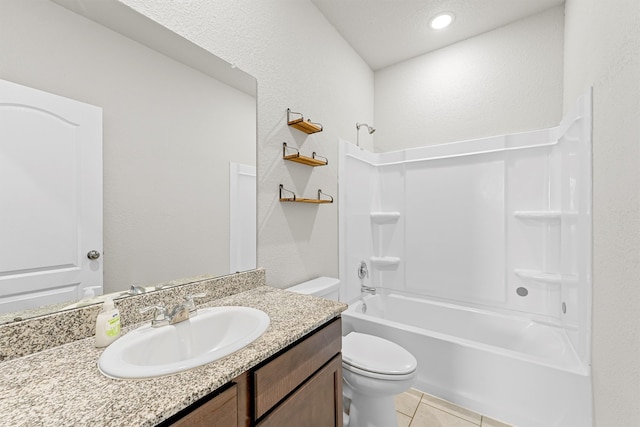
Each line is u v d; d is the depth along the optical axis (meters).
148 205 0.97
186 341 0.87
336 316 1.08
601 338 1.10
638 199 0.80
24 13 0.71
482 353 1.49
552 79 1.96
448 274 2.27
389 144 2.66
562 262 1.73
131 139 0.93
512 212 2.02
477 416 1.48
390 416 1.33
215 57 1.21
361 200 2.41
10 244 0.69
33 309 0.72
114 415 0.48
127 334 0.79
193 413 0.56
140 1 0.96
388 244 2.57
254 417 0.71
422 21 2.06
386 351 1.43
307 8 1.81
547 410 1.32
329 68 2.04
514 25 2.09
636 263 0.81
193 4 1.13
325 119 1.98
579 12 1.47
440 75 2.40
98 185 0.85
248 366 0.67
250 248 1.38
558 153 1.84
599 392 1.12
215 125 1.21
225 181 1.25
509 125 2.12
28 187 0.72
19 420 0.47
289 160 1.62
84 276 0.82
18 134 0.70
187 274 1.10
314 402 0.92
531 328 1.85
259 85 1.44
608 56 1.04
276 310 1.02
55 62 0.76
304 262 1.75
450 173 2.27
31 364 0.65
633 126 0.84
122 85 0.90
